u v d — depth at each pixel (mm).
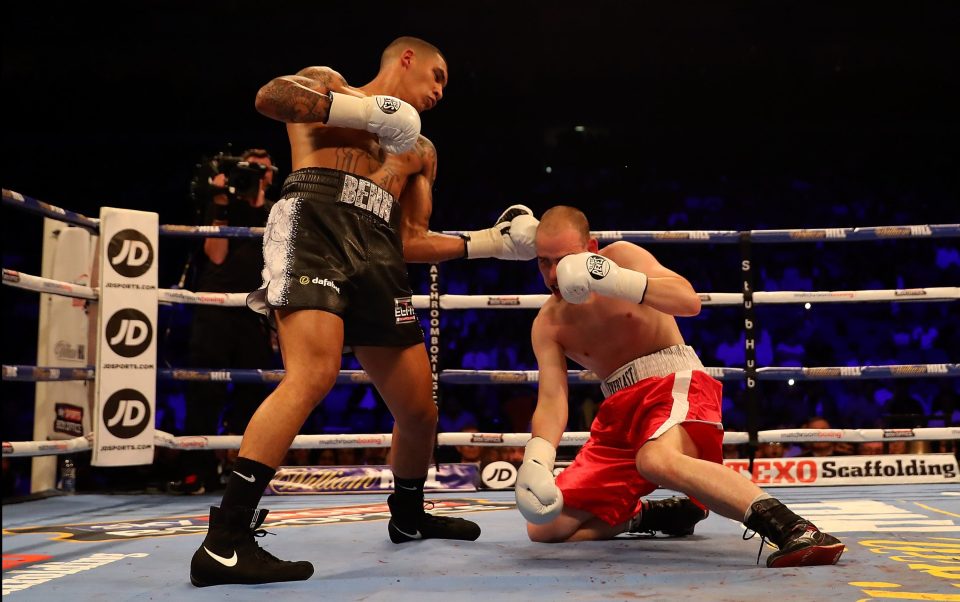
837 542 1983
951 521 2760
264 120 8781
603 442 2553
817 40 8844
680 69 9070
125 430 3676
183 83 8695
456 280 8656
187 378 3852
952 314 8281
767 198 9164
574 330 2438
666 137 9328
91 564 2240
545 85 9156
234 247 4441
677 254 8977
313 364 2066
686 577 1894
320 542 2549
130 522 3141
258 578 1925
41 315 4422
